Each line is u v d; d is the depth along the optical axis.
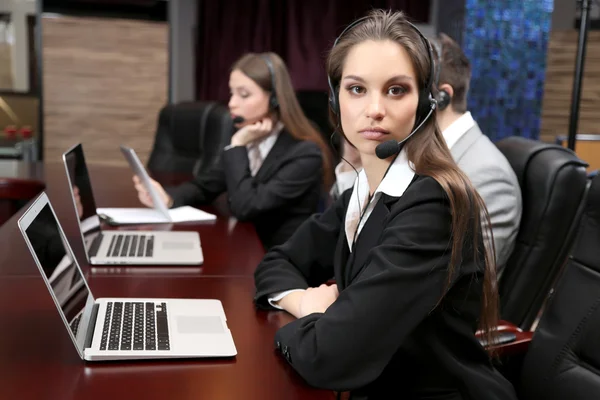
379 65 1.09
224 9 4.68
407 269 1.04
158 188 2.36
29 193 2.89
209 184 2.57
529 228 1.66
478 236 1.13
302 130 2.41
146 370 1.04
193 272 1.61
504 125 4.77
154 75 4.68
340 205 1.43
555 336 1.30
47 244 1.11
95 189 2.78
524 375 1.34
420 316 1.05
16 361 1.05
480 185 1.64
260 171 2.38
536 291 1.68
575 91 2.34
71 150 1.72
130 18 4.96
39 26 4.46
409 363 1.13
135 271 1.60
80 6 4.83
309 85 4.70
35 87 4.81
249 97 2.38
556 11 4.46
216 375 1.03
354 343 1.02
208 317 1.26
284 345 1.09
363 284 1.05
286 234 2.33
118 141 4.69
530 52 4.66
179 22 4.84
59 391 0.95
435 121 1.16
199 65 4.80
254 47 4.71
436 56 1.39
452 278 1.07
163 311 1.28
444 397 1.14
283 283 1.37
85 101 4.61
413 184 1.12
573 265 1.33
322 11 4.66
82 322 1.14
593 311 1.25
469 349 1.16
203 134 3.34
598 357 1.21
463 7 4.72
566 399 1.24
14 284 1.48
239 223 2.24
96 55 4.57
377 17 1.14
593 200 1.31
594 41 4.08
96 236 1.83
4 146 4.38
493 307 1.21
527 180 1.70
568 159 1.65
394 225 1.10
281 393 0.99
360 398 1.17
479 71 4.73
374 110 1.10
